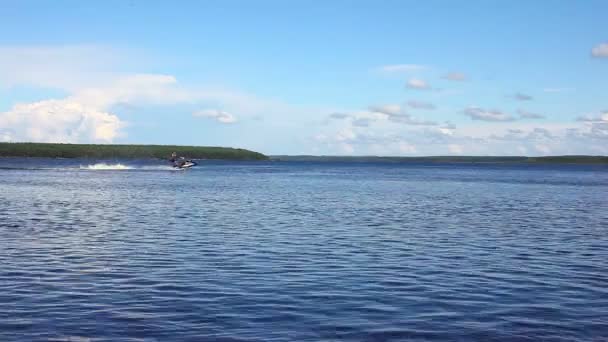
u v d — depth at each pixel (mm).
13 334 14516
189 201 54344
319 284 19984
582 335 14930
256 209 47125
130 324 15344
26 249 26375
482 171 199000
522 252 27094
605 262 24672
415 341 14367
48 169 143250
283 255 25469
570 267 23500
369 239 30672
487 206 53344
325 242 29391
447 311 16891
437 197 64938
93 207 47094
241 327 15180
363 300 17953
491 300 18172
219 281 20281
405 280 20766
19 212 42438
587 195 71188
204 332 14766
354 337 14555
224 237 30719
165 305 17141
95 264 23094
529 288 19781
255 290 19031
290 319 15914
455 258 25297
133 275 21156
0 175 105750
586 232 34500
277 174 137375
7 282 19891
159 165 189875
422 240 30578
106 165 182750
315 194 67125
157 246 27547
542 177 138625
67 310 16547
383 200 59156
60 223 36188
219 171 153250
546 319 16219
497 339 14578
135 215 41375
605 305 17703
